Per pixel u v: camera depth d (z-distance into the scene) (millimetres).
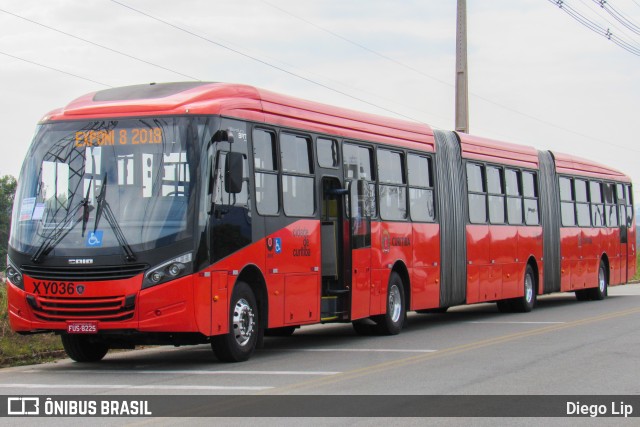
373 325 17438
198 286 12109
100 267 12023
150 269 11953
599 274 27969
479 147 21297
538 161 24328
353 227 15812
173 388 10672
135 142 12438
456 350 14484
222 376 11695
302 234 14570
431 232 18891
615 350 14297
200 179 12273
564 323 19266
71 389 10688
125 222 12125
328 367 12531
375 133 17078
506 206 22312
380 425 8477
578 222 26453
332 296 15445
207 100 12773
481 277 20875
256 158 13531
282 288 14000
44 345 14664
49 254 12219
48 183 12547
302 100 15086
